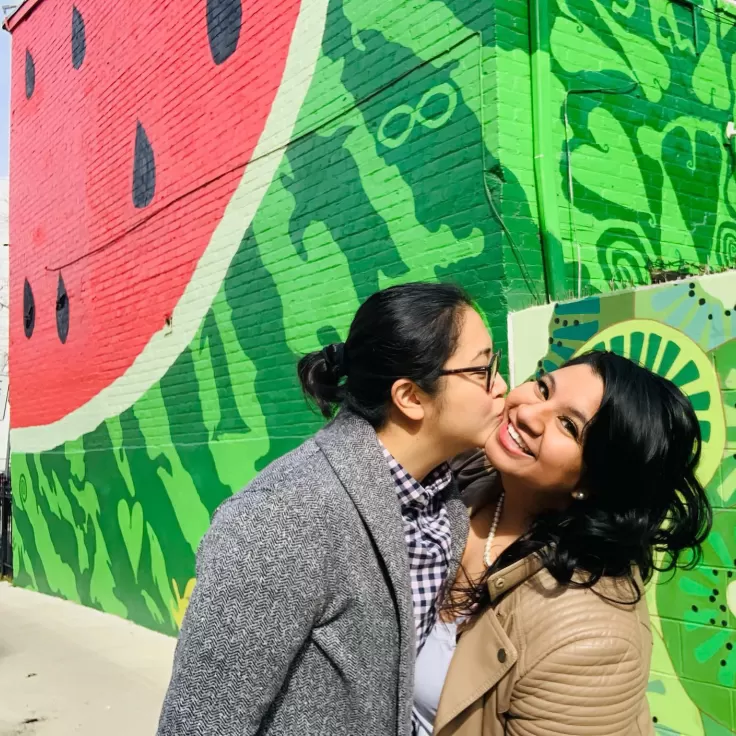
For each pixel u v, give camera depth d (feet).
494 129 11.09
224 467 17.08
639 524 4.40
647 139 13.04
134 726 13.35
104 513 22.08
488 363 4.53
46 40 26.89
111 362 22.12
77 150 24.48
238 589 3.77
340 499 4.08
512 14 11.37
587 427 4.44
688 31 13.91
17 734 13.15
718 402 8.63
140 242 20.79
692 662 8.66
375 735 3.98
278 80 15.71
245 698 3.72
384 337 4.40
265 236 16.05
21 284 28.89
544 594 4.33
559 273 11.11
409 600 4.19
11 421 29.30
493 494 5.43
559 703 4.07
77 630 20.03
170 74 19.39
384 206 13.08
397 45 12.90
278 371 15.60
